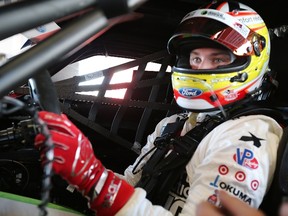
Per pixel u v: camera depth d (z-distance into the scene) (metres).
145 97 1.94
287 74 1.56
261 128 1.17
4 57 0.49
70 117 1.77
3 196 1.11
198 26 1.33
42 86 0.73
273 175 1.10
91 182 0.91
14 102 0.42
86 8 0.42
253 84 1.37
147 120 1.80
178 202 1.20
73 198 1.61
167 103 1.77
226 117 1.25
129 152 1.86
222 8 1.36
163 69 1.78
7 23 0.38
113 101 1.75
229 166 1.05
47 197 0.47
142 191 1.01
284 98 1.58
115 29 1.77
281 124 1.32
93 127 1.76
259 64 1.37
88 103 1.83
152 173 1.21
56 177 1.57
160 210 1.00
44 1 0.39
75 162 0.82
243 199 1.02
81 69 1.80
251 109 1.27
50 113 0.77
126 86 1.76
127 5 0.42
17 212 1.09
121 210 0.95
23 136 0.74
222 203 0.62
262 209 1.13
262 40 1.38
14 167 1.57
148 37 1.83
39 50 0.41
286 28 1.54
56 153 0.79
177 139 1.26
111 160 1.87
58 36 0.42
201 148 1.21
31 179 1.61
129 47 1.85
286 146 1.10
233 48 1.30
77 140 0.82
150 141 1.58
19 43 1.08
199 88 1.33
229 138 1.12
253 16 1.39
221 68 1.31
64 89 1.69
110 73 1.74
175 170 1.20
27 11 0.39
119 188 0.97
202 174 1.08
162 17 1.77
